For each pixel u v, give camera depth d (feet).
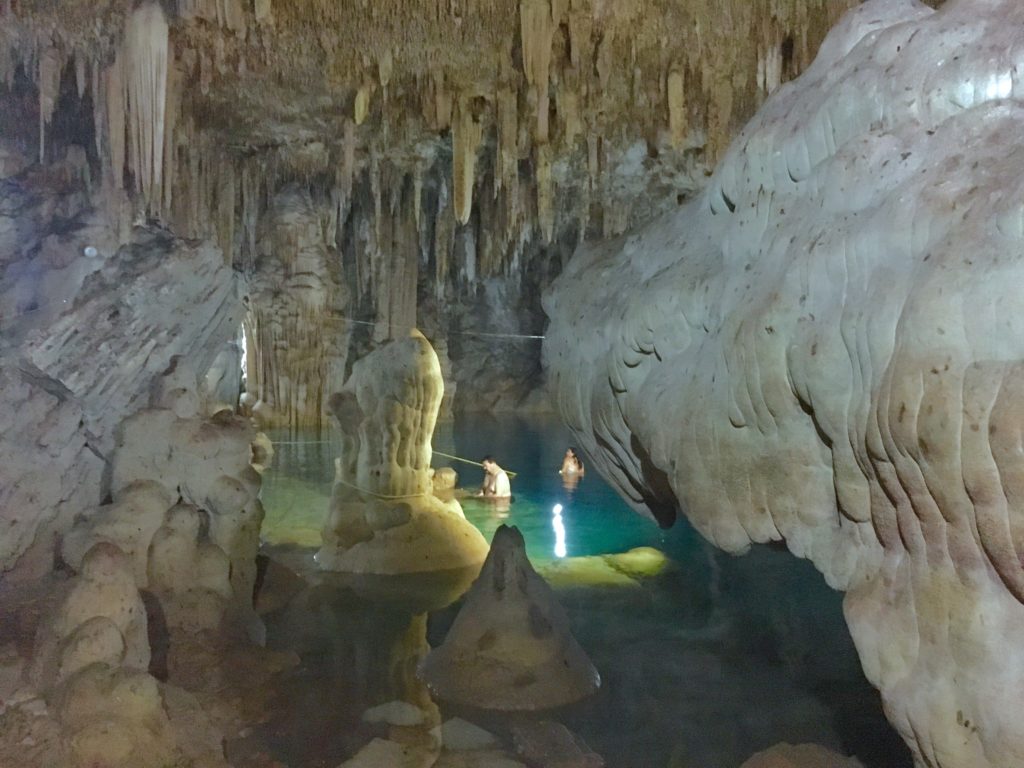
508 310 57.00
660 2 16.63
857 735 13.14
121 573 11.66
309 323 40.45
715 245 12.17
